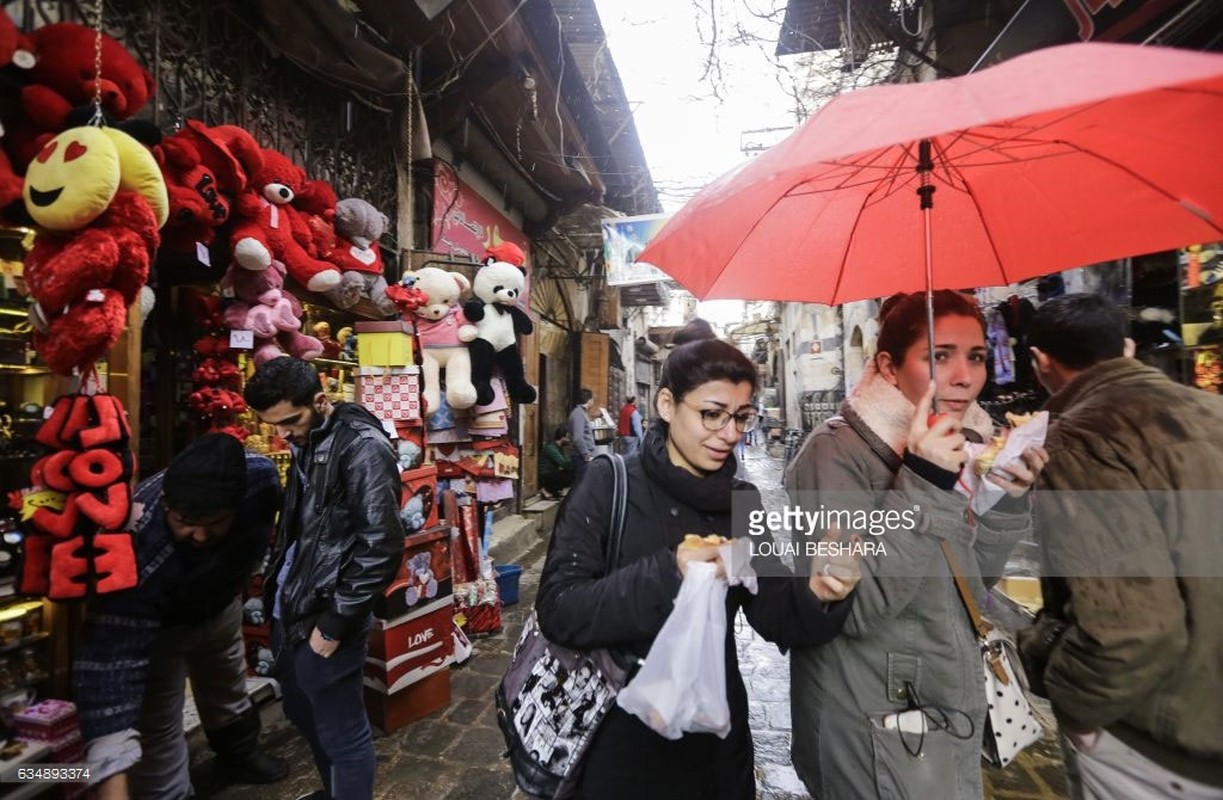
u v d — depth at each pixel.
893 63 6.01
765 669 3.52
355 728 1.88
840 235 1.58
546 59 5.07
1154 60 0.69
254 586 2.99
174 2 2.79
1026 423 1.22
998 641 1.49
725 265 1.48
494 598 4.06
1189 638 1.04
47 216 1.51
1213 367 2.64
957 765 1.22
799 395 14.62
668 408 1.29
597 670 1.24
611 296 12.30
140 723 1.95
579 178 6.91
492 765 2.53
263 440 3.13
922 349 1.28
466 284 4.03
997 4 4.85
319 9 3.26
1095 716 1.12
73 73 1.83
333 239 3.20
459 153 5.71
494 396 4.14
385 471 1.85
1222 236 1.27
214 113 3.04
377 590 1.78
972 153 1.33
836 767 1.30
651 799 1.25
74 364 1.62
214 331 2.73
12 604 1.86
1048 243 1.47
